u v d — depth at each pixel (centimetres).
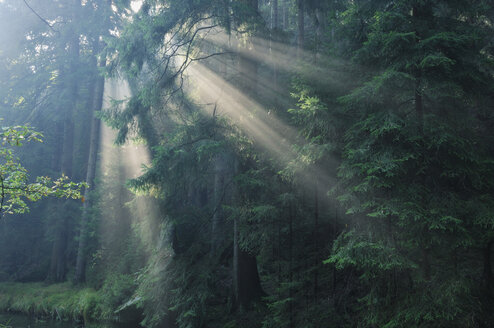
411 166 614
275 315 783
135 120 1155
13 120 2247
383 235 601
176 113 1166
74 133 2539
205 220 1192
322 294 788
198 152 915
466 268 637
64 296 1714
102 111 1142
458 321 517
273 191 888
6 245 2359
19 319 1638
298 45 1153
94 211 1720
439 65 597
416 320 538
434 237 579
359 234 610
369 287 727
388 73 582
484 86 617
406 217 573
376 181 587
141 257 1449
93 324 1397
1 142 654
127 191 1691
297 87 759
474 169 583
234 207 933
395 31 598
